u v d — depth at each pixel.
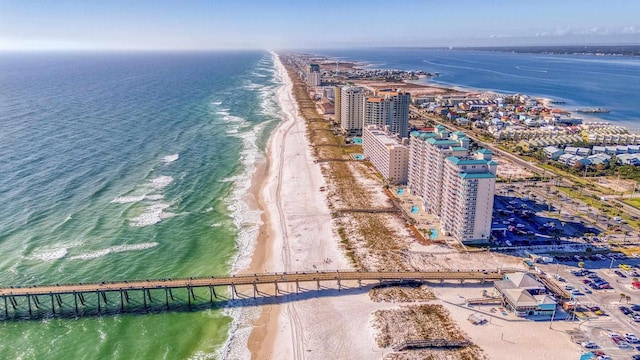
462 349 101.50
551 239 152.50
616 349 100.38
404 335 106.62
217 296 123.75
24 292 115.31
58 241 148.25
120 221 164.12
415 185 192.62
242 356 101.38
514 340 104.12
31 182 197.62
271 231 161.50
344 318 113.81
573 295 120.25
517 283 119.56
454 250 145.38
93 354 101.12
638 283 124.50
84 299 121.31
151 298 122.12
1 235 150.12
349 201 187.38
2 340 105.81
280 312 116.81
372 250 146.38
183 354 101.62
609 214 173.62
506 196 193.38
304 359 100.44
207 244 150.88
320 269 135.12
